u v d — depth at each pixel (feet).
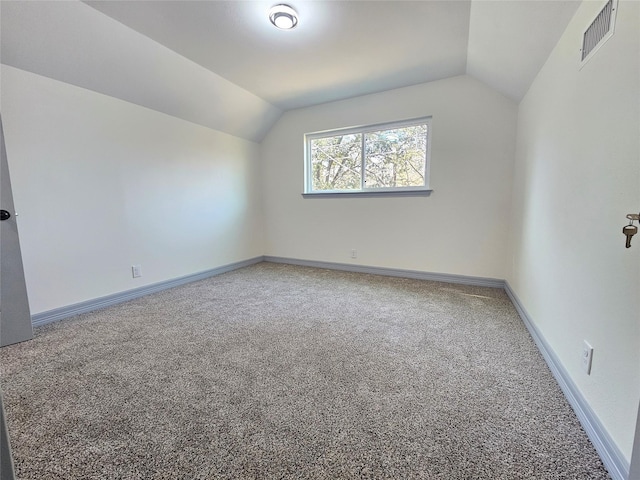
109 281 8.64
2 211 5.98
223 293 9.75
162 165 9.98
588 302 3.93
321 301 8.89
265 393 4.57
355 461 3.35
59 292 7.55
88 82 7.70
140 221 9.40
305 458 3.40
